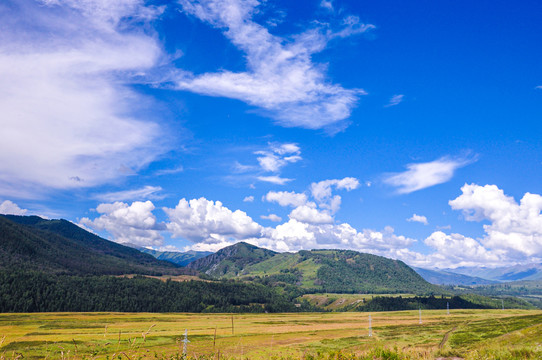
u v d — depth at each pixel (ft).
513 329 271.28
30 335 379.76
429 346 258.57
